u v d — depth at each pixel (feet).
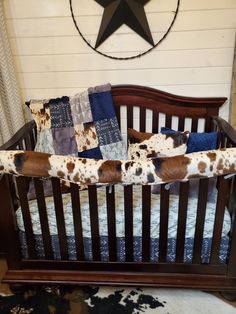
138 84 6.39
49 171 3.91
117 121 6.29
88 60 6.26
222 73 6.16
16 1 5.83
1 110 5.95
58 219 4.44
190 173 3.71
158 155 5.56
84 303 4.81
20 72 6.45
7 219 4.50
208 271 4.67
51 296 4.96
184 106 6.36
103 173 3.75
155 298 4.86
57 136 6.03
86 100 6.15
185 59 6.10
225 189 4.02
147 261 4.72
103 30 5.93
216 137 5.37
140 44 6.03
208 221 4.50
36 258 4.87
